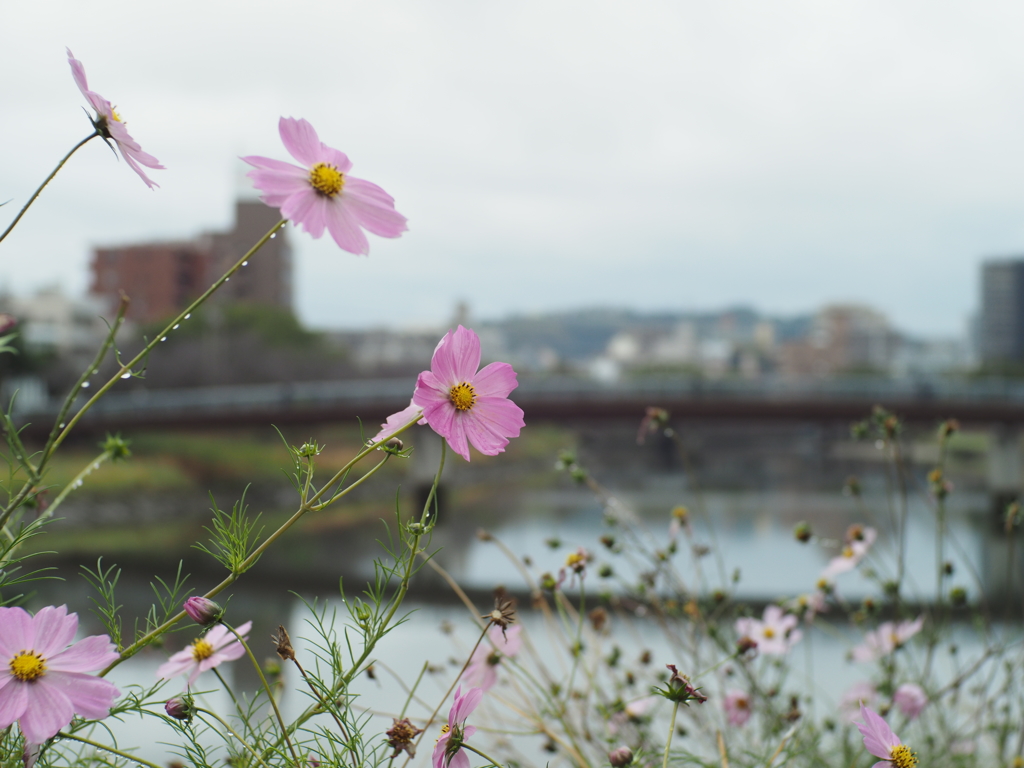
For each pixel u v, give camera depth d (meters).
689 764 1.71
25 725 0.73
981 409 24.05
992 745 2.22
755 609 9.23
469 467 34.41
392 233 0.89
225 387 36.50
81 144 0.85
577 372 71.06
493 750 1.77
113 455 0.96
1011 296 124.00
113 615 0.93
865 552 2.33
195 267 52.97
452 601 10.46
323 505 0.89
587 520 20.19
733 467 42.28
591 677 1.91
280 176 0.86
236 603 10.23
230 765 1.01
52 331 38.41
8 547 0.91
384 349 82.69
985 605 2.23
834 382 25.16
